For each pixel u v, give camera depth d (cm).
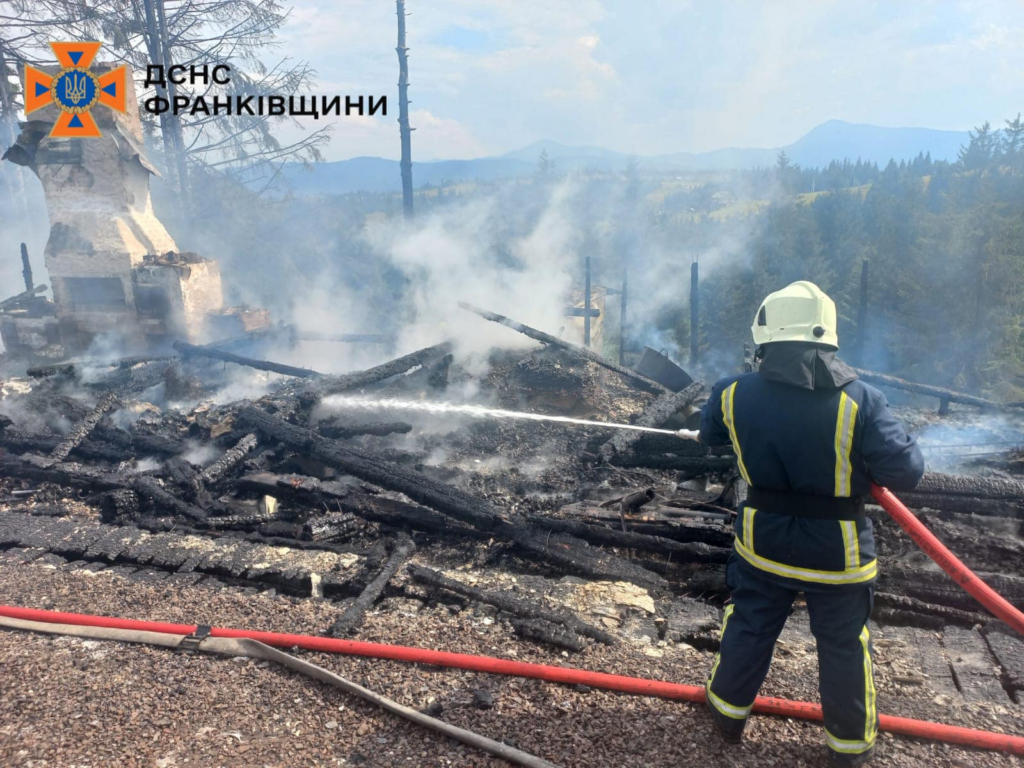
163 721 283
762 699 288
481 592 391
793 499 240
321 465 638
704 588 423
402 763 260
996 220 3472
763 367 243
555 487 606
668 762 259
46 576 430
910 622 376
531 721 282
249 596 407
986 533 474
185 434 693
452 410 714
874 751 262
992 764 256
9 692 303
